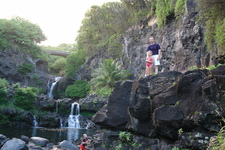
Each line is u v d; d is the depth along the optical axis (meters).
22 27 51.12
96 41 52.38
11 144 9.24
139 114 7.84
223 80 5.82
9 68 43.78
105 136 8.98
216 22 14.02
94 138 12.19
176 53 24.11
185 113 6.57
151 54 9.48
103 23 49.66
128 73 34.78
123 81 9.16
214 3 13.39
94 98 33.97
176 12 24.73
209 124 5.98
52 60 86.38
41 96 33.34
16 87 32.97
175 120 6.70
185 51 22.03
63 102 33.97
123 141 8.30
